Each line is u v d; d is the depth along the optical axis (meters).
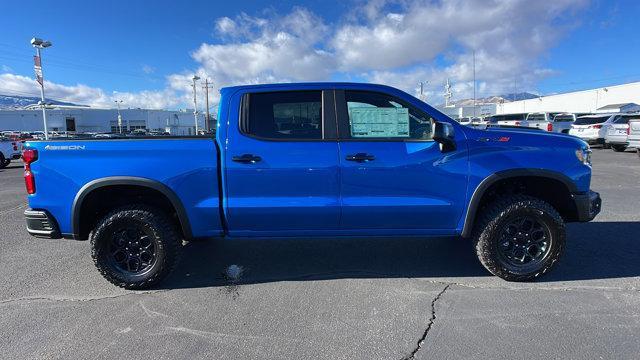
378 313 3.70
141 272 4.27
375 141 4.14
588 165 4.27
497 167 4.14
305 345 3.20
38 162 4.18
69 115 74.50
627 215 7.00
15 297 4.16
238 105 4.18
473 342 3.19
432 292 4.11
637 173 12.35
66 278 4.64
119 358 3.07
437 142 4.12
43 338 3.36
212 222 4.21
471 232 4.32
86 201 4.23
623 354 3.00
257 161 4.08
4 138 20.05
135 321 3.62
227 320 3.62
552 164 4.17
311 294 4.12
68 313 3.79
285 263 5.00
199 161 4.11
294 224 4.24
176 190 4.12
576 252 5.16
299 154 4.09
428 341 3.22
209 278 4.59
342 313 3.71
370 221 4.22
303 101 4.20
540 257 4.26
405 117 4.19
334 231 4.28
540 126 25.02
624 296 3.93
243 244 5.75
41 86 25.72
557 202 4.55
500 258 4.25
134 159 4.11
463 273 4.59
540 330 3.34
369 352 3.10
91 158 4.13
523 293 4.04
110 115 78.44
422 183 4.13
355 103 4.20
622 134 19.94
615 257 4.98
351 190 4.13
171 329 3.48
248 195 4.14
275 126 4.18
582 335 3.25
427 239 5.84
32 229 4.26
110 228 4.18
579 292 4.04
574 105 55.19
